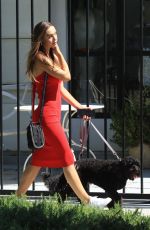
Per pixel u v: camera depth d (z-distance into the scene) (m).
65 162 7.82
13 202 6.82
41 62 7.85
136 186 10.29
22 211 6.23
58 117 7.92
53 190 8.30
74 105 8.31
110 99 12.84
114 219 6.12
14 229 5.57
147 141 11.37
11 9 12.77
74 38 12.94
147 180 10.71
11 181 10.74
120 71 12.81
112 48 12.88
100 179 8.13
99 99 12.86
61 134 7.85
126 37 12.80
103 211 6.57
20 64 12.81
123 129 9.00
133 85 12.77
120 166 8.04
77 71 13.02
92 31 12.95
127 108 11.44
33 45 7.96
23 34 12.78
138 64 12.78
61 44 12.76
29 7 12.76
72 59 12.89
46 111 7.83
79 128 12.48
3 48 12.84
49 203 6.68
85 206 6.71
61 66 8.05
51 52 8.08
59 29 12.75
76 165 8.16
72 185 7.87
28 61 7.97
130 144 11.38
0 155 9.62
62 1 12.70
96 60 12.98
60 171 10.47
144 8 12.79
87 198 7.84
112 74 12.86
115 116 11.57
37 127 7.82
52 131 7.80
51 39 7.98
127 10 12.78
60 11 12.73
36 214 6.11
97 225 5.86
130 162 8.02
